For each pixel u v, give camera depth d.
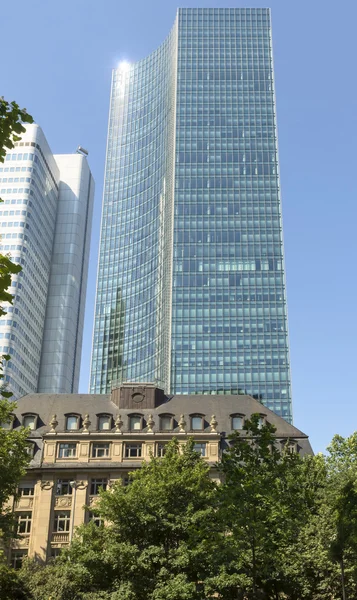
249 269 192.50
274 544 42.66
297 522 43.81
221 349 182.62
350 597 53.38
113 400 86.38
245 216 199.12
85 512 74.94
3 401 62.50
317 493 57.50
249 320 186.12
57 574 55.12
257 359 181.50
